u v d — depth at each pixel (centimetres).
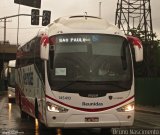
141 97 3956
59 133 1758
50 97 1492
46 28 1655
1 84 9244
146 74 4881
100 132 1777
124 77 1518
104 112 1490
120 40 1548
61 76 1498
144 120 2448
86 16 1652
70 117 1482
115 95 1499
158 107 3662
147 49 4925
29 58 2023
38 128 1873
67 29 1535
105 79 1502
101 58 1519
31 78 1953
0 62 10675
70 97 1485
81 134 1728
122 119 1501
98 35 1537
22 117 2423
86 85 1490
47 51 1476
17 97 2620
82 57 1512
